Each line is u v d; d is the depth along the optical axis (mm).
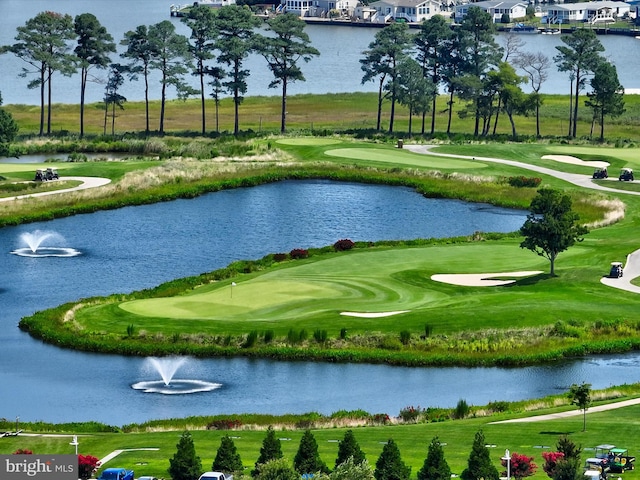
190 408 109562
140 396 112750
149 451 91125
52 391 113938
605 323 130125
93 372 119000
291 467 80562
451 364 121438
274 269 154750
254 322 130375
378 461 80500
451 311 132875
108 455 90375
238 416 104438
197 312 135000
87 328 129750
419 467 85438
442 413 104625
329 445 92125
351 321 130125
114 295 142375
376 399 111625
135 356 123688
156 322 130625
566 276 148750
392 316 131750
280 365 121250
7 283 150125
